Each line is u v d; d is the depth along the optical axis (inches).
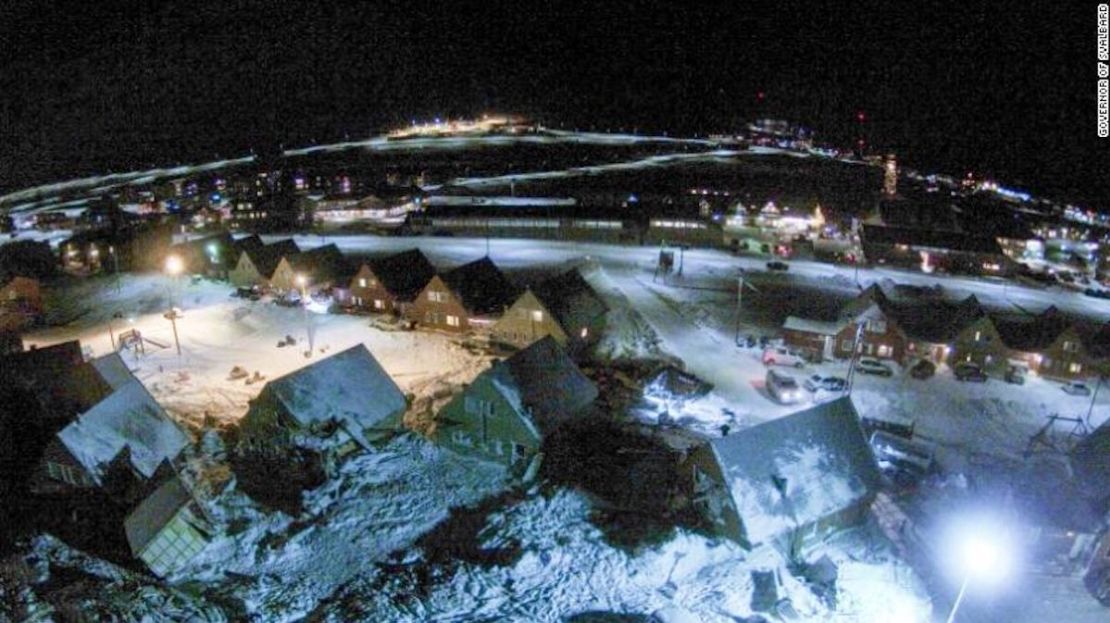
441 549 1094.4
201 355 1951.3
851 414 1254.9
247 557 1046.4
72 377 1360.7
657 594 1015.0
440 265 3046.3
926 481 1381.6
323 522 1147.3
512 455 1347.2
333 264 2578.7
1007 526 1221.7
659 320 2303.2
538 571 1046.4
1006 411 1727.4
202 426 1487.5
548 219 3673.7
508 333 1991.9
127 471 1137.4
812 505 1136.2
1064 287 3031.5
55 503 1106.7
